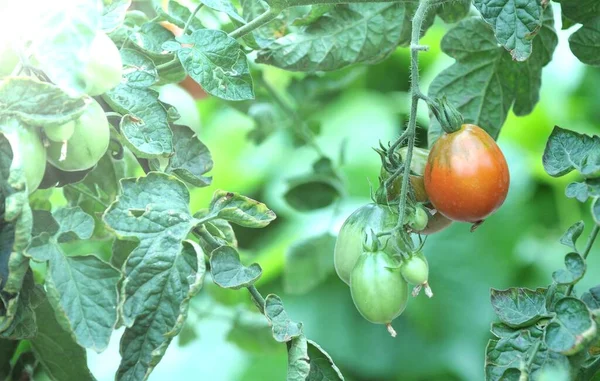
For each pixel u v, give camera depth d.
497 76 1.03
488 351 0.84
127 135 0.83
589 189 0.81
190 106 1.05
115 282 0.79
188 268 0.81
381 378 1.79
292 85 1.26
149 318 0.80
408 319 1.81
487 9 0.83
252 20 0.93
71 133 0.78
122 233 0.80
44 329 0.87
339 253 0.90
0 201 0.77
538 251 1.84
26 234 0.75
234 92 0.86
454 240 1.82
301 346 0.83
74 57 0.75
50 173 0.83
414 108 0.86
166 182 0.83
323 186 1.23
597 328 0.79
